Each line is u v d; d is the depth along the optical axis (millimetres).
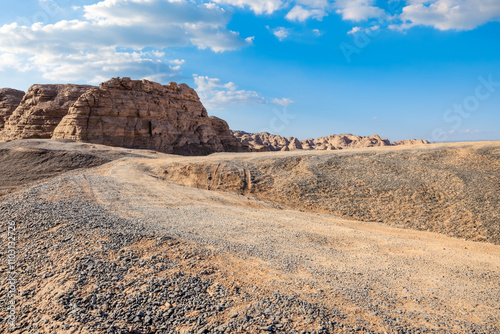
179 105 99062
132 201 18734
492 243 18844
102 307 6391
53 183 20453
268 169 34500
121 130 79375
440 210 23359
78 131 75250
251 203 25406
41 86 93188
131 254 8680
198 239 10914
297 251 11148
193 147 93938
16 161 45062
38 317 6164
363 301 7297
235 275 8180
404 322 6488
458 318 6895
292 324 6078
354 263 10398
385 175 29453
